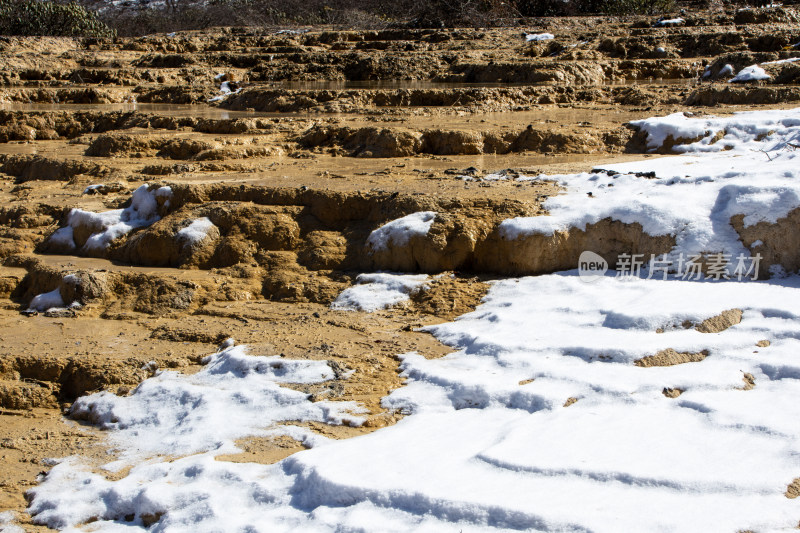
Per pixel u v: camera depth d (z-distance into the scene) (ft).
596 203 24.62
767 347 18.26
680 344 18.47
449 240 24.80
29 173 39.37
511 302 22.22
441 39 73.46
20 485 16.81
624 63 56.80
